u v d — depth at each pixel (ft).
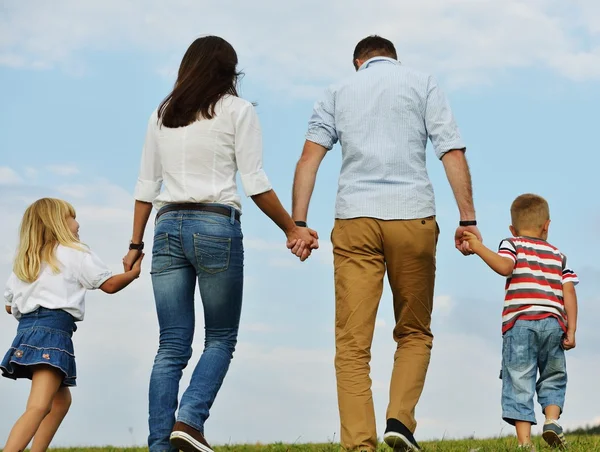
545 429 17.24
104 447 27.53
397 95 16.01
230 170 14.33
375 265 15.79
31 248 16.01
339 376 15.46
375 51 17.21
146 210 15.08
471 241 16.70
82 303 16.11
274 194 14.46
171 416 13.73
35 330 15.64
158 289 14.28
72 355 15.99
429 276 15.88
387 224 15.56
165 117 14.30
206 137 14.07
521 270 17.78
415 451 14.96
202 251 13.88
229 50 14.75
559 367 17.76
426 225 15.67
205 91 14.25
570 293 17.87
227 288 14.08
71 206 16.79
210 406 13.79
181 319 14.19
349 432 14.99
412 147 15.92
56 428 16.48
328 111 16.70
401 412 15.08
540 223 18.38
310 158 16.67
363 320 15.53
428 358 15.94
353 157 16.02
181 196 13.99
